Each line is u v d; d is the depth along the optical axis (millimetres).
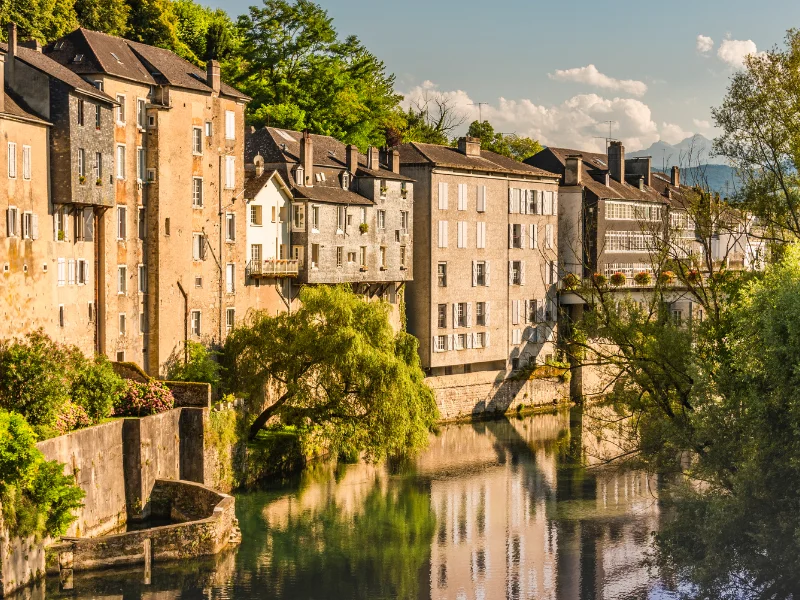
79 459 48281
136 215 64312
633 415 47156
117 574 46156
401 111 124812
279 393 69875
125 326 63312
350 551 50969
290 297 78875
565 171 103750
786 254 46156
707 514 39938
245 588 45594
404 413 63375
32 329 54094
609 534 54281
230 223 72375
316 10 105188
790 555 37781
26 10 84938
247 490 61844
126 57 65688
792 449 38500
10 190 52438
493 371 92625
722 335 43719
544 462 71000
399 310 88000
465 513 57969
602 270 102438
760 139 48969
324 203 79812
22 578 42438
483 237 93938
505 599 45094
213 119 70250
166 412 56250
